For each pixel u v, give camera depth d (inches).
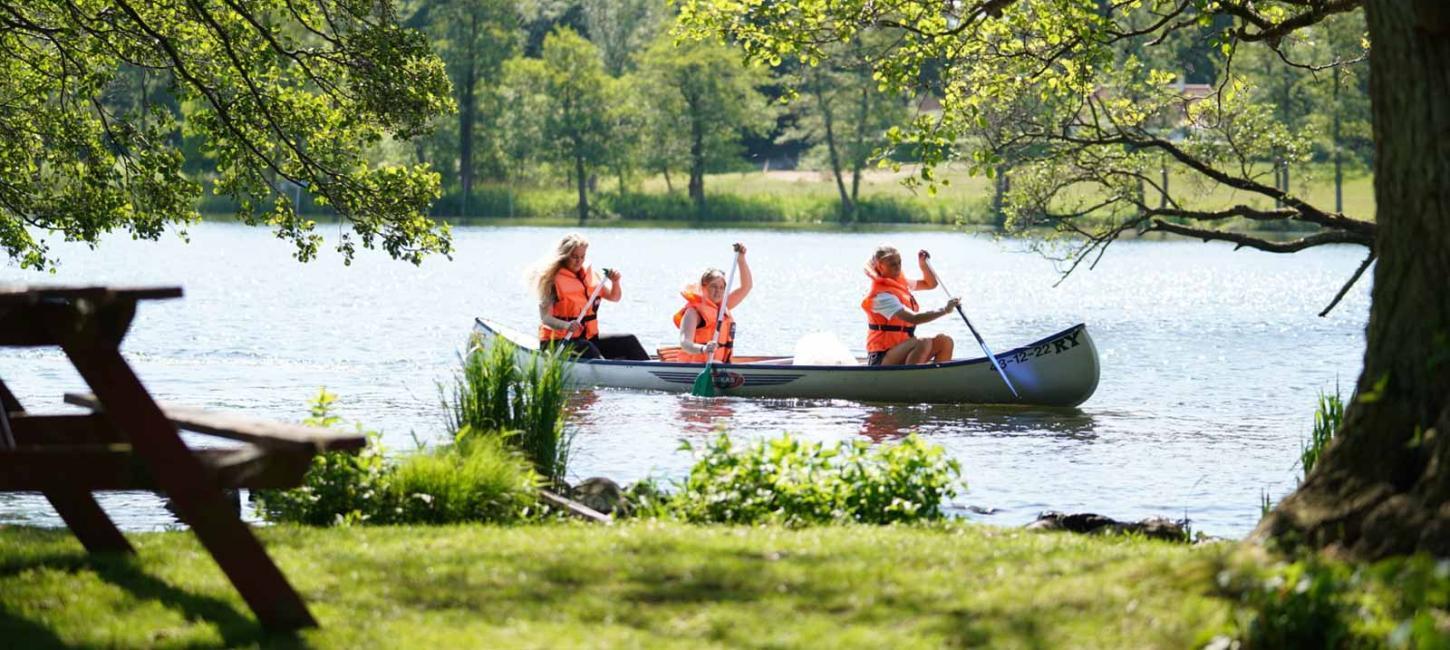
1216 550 266.4
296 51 721.0
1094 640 219.9
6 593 257.4
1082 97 660.7
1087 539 334.0
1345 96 2874.0
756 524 353.4
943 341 772.0
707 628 232.5
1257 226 2731.3
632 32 4702.3
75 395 293.9
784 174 4247.0
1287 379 874.8
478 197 3784.5
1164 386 837.8
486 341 769.6
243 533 231.6
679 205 3710.6
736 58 3779.5
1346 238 591.2
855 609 242.4
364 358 946.1
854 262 2148.1
